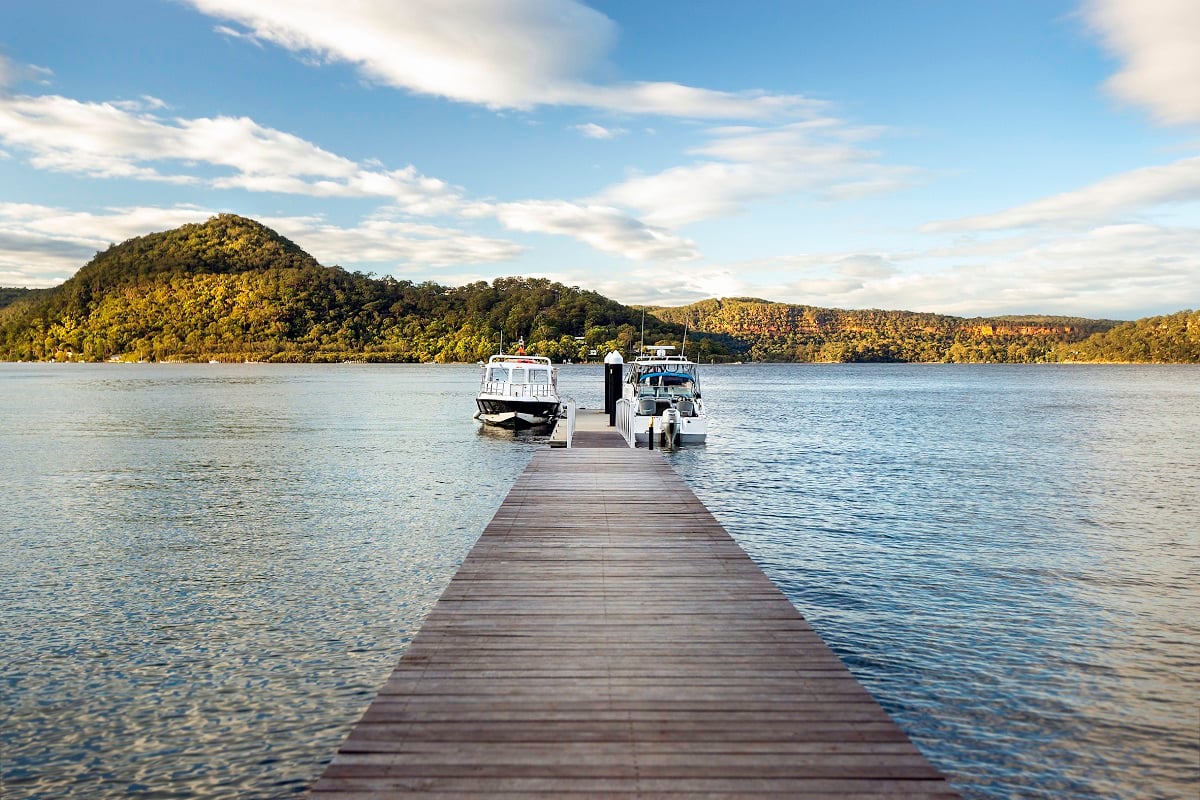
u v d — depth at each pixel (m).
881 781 4.10
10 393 65.56
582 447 19.84
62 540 13.72
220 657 8.43
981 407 52.91
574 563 8.44
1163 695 7.61
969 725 7.02
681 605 7.04
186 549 13.09
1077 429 35.97
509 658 5.78
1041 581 11.28
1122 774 6.25
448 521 15.41
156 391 69.50
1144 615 9.87
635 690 5.22
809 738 4.57
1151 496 18.33
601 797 3.93
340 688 7.69
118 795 5.91
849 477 20.88
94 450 26.81
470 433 32.91
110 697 7.48
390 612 9.91
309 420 39.44
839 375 141.00
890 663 8.33
